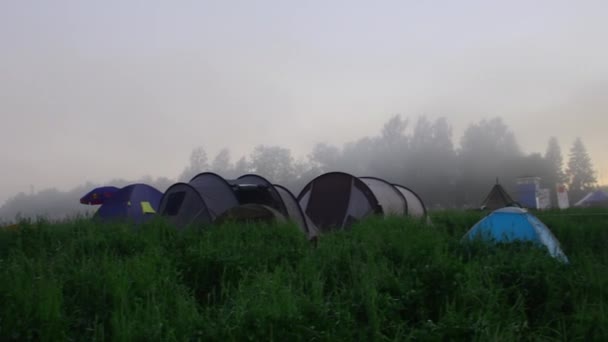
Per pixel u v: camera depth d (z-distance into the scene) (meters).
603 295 5.60
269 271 6.18
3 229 9.27
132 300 4.82
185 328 4.23
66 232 8.72
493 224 8.65
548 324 5.01
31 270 5.71
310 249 7.32
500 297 5.36
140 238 7.91
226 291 5.33
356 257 6.42
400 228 8.60
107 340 4.30
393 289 5.43
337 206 13.47
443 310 5.07
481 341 4.25
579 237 10.20
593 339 4.69
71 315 4.66
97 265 5.99
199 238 8.02
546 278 5.77
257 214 10.24
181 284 5.59
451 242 7.70
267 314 4.33
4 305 4.54
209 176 13.11
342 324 4.48
